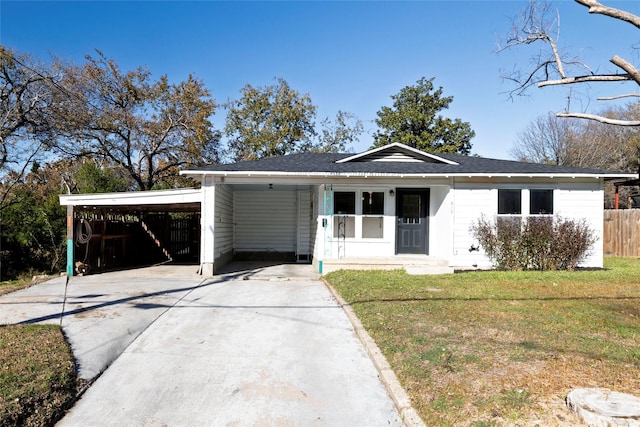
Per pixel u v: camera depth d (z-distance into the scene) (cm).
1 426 296
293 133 3194
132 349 498
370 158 1320
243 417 335
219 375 420
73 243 1074
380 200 1214
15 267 1396
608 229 1695
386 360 441
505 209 1162
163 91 2484
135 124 2295
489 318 585
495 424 296
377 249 1209
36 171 2202
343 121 3450
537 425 292
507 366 398
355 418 335
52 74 1819
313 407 353
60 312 660
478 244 1152
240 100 3228
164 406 354
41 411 329
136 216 1473
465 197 1155
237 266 1306
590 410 291
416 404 340
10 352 443
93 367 432
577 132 3067
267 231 1523
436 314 610
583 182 1164
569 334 505
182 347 505
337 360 464
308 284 968
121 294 820
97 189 1956
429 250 1240
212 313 672
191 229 1563
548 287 841
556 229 1115
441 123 3134
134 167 2534
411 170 1148
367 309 650
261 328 589
